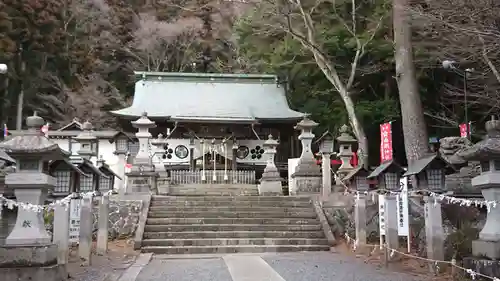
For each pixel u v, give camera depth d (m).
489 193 7.81
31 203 7.39
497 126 7.88
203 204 14.93
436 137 26.17
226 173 23.64
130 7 42.03
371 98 27.73
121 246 12.30
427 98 25.94
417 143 16.47
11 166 9.51
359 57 23.09
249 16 28.42
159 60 41.59
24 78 31.20
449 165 10.12
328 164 16.48
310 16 24.00
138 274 8.64
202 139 27.30
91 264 9.64
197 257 11.17
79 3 38.97
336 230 13.45
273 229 13.33
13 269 7.04
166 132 27.53
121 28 40.97
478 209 10.01
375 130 26.31
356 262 10.06
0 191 8.66
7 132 22.05
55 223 8.01
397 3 16.75
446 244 9.22
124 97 39.38
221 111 27.97
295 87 30.73
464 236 9.23
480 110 23.55
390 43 23.36
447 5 13.59
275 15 23.30
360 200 11.88
